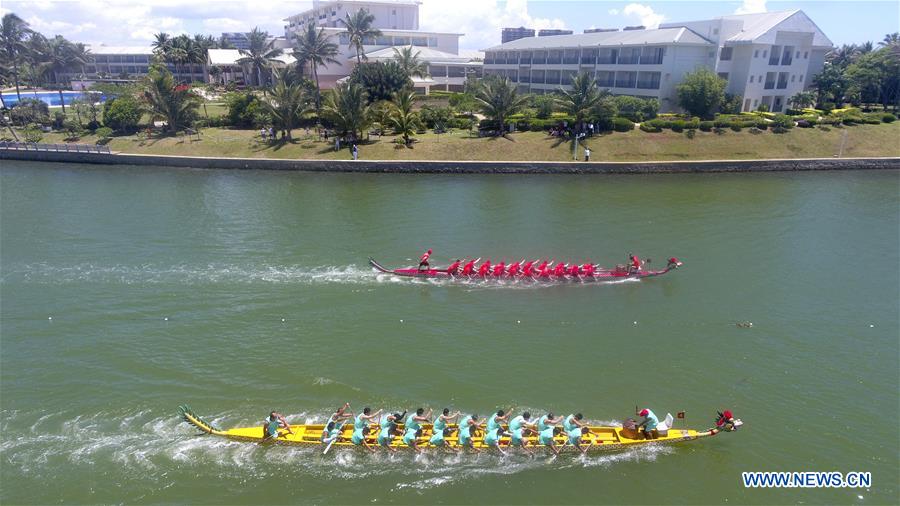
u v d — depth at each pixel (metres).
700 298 29.09
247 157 59.75
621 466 18.20
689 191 49.91
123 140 65.62
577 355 23.92
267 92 75.06
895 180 55.09
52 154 61.53
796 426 19.83
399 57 76.62
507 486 17.45
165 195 47.38
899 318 27.23
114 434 19.05
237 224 39.34
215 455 18.31
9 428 19.17
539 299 28.80
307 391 21.38
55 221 39.50
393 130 67.56
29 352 23.42
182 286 29.52
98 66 138.25
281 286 29.73
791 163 59.09
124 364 22.77
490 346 24.50
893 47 86.12
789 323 26.69
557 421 18.84
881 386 21.98
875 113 73.50
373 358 23.48
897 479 17.59
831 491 17.12
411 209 43.66
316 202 45.44
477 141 61.41
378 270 31.72
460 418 20.03
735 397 21.33
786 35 72.50
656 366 23.20
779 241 37.22
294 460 18.25
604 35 84.38
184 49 92.81
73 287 29.17
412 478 17.69
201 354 23.55
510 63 99.25
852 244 36.81
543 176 55.78
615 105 62.72
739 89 73.44
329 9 116.12
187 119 68.31
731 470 17.98
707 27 73.50
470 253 34.78
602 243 36.69
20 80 110.38
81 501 16.52
